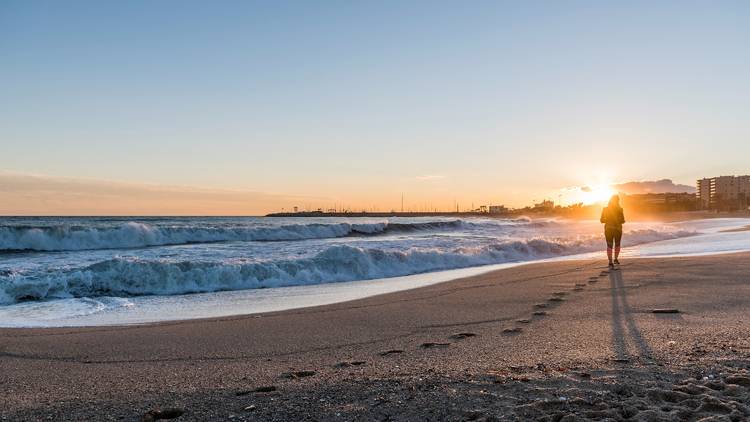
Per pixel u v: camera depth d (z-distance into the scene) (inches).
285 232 1110.4
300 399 152.1
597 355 200.7
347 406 144.1
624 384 155.9
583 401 140.8
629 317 283.1
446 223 1569.9
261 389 165.0
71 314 353.4
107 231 837.8
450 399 146.3
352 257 560.4
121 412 148.6
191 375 193.0
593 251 829.2
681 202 5846.5
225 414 142.5
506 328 267.3
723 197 6835.6
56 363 217.9
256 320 314.7
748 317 275.0
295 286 484.4
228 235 1011.9
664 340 224.1
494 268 590.6
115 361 220.4
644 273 482.6
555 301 349.1
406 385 161.3
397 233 1390.3
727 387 148.9
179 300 410.0
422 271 596.1
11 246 750.5
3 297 397.7
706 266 522.0
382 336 258.7
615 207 539.8
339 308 351.9
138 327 299.3
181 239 943.7
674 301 330.6
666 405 137.2
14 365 214.5
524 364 189.5
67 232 800.3
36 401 161.8
